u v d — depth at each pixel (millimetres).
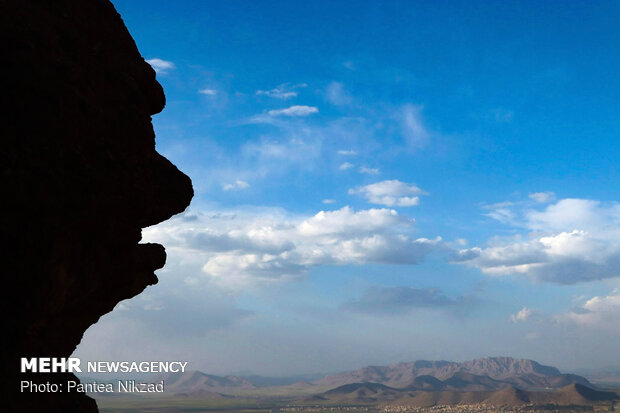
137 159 18234
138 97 18500
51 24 16859
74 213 16078
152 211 19422
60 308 16641
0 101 14641
